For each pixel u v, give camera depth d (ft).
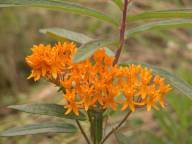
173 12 1.25
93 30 3.18
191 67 2.84
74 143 2.07
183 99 1.94
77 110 1.25
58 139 2.10
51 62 1.26
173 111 2.25
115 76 1.26
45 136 2.15
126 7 1.30
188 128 2.09
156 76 1.29
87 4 3.21
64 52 1.28
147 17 1.29
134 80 1.27
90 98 1.25
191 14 1.25
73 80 1.25
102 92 1.25
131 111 1.33
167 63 2.93
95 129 1.31
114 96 1.25
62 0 1.30
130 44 3.10
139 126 2.17
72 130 1.32
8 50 3.14
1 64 3.06
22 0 1.25
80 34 1.37
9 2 1.25
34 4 1.25
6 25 3.24
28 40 3.22
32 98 2.62
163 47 3.22
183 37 3.11
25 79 3.06
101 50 1.27
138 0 3.23
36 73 1.27
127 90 1.25
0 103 2.72
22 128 1.30
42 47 1.28
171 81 1.28
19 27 3.25
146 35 3.23
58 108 1.28
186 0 3.26
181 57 3.00
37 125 1.31
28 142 2.15
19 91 2.97
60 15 3.38
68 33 1.36
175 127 1.93
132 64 1.28
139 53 2.98
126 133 2.04
